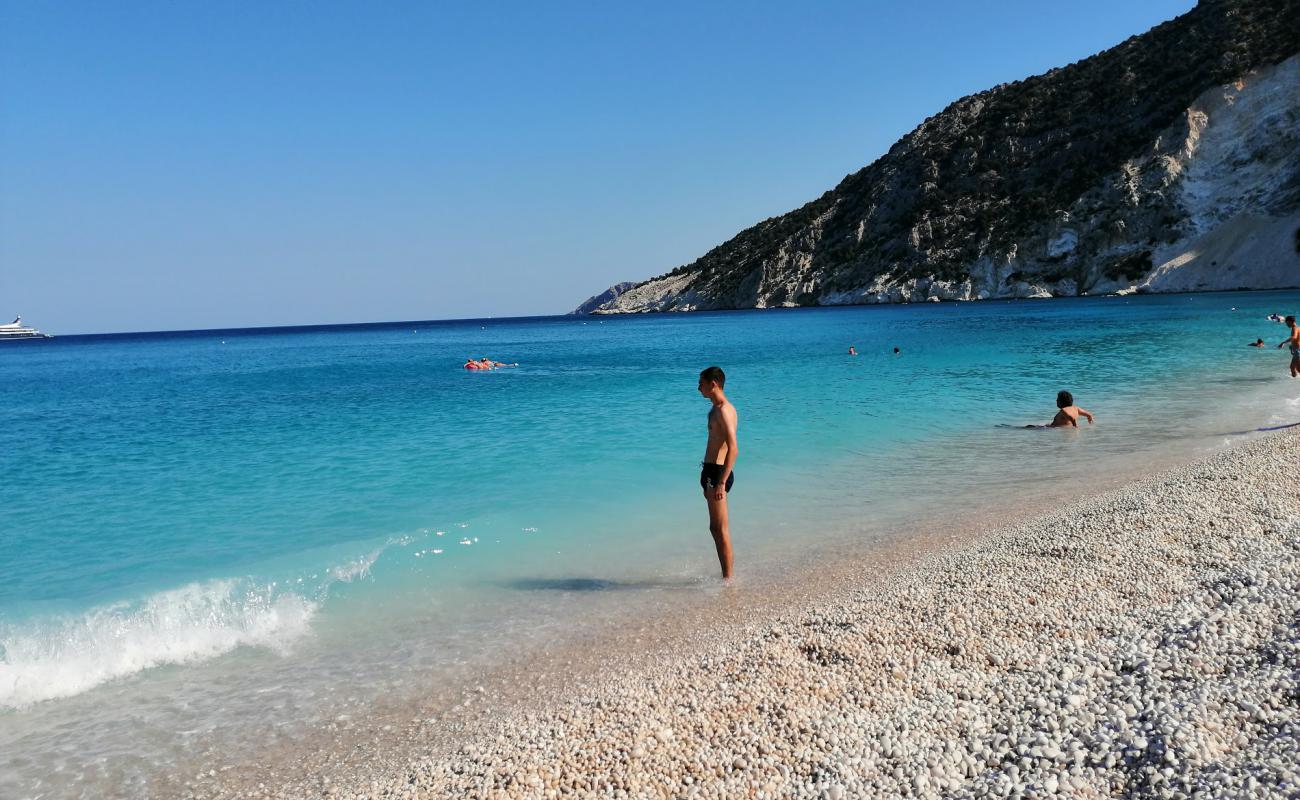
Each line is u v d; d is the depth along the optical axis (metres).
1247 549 6.77
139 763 4.93
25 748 5.13
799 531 9.26
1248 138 102.19
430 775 4.44
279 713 5.50
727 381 26.23
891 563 7.90
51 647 6.55
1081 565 6.85
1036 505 9.80
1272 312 51.66
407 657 6.29
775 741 4.37
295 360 55.81
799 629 6.07
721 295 172.25
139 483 12.69
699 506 10.48
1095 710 4.21
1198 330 41.22
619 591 7.55
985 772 3.84
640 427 17.39
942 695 4.72
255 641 6.65
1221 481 9.27
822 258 151.25
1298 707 3.90
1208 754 3.62
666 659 5.97
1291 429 13.35
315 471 13.35
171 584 7.96
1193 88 111.44
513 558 8.54
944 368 28.92
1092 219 109.56
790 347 46.56
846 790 3.81
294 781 4.67
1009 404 19.00
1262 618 5.07
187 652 6.47
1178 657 4.70
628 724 4.75
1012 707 4.45
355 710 5.50
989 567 7.09
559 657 6.18
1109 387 21.36
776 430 15.94
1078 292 107.00
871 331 58.75
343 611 7.22
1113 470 11.53
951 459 12.91
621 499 10.92
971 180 132.12
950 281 119.25
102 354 78.75
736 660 5.60
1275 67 105.25
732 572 7.95
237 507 10.98
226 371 44.34
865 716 4.56
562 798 4.00
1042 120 131.25
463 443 15.76
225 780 4.72
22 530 9.95
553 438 16.08
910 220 135.88
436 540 9.19
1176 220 102.50
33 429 19.56
